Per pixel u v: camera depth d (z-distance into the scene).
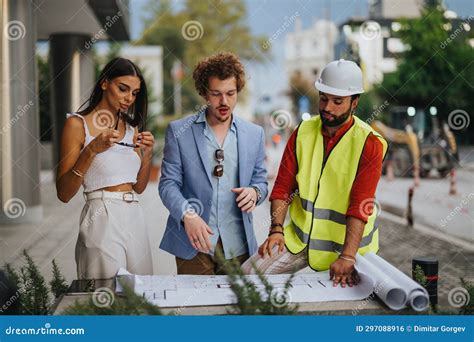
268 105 4.43
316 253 2.00
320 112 1.95
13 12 5.18
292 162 2.05
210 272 2.26
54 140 6.29
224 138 2.24
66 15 5.37
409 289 1.65
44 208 4.43
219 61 2.15
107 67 2.25
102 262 2.20
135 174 2.28
